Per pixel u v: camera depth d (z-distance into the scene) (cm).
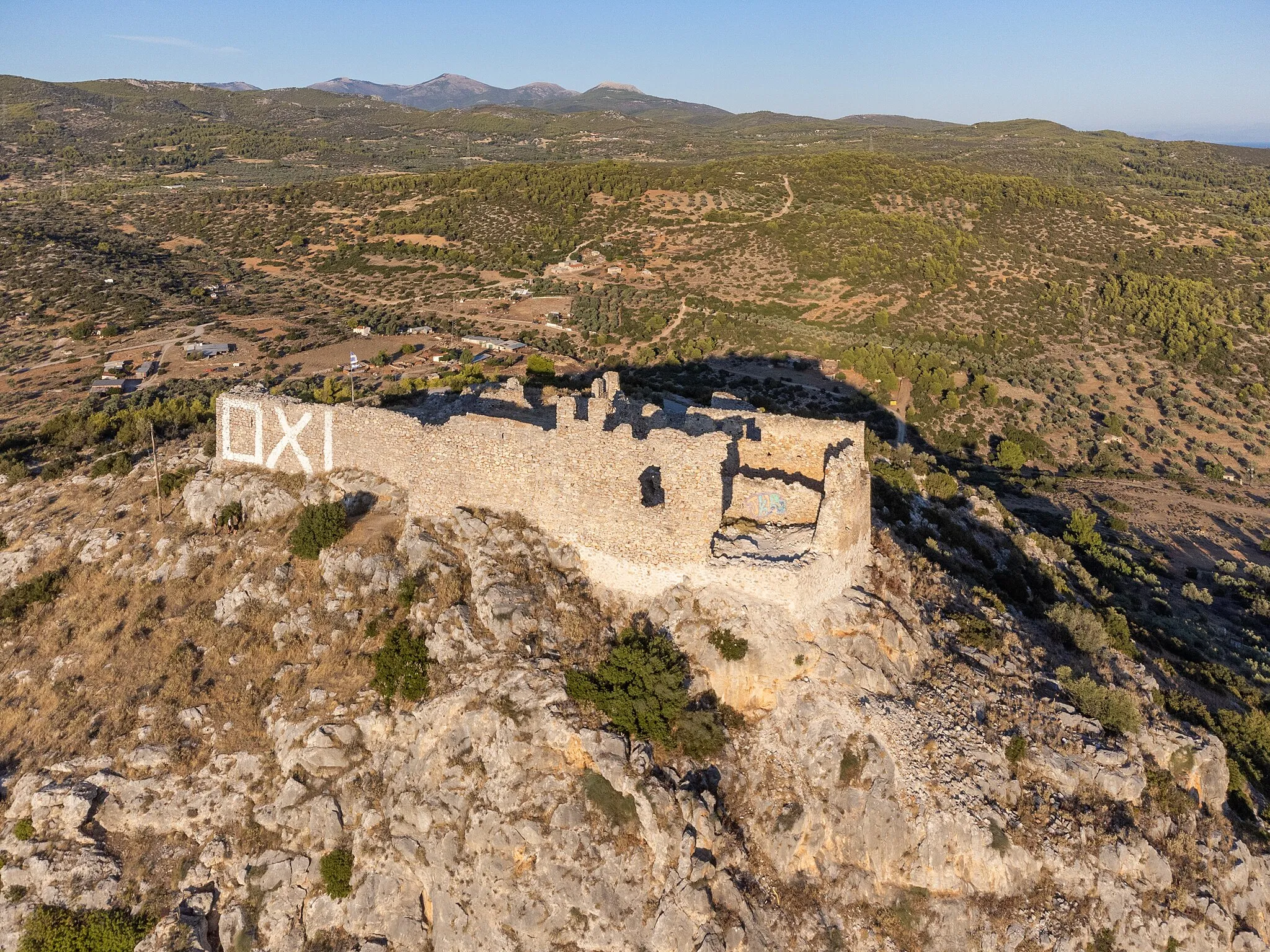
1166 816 2828
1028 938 2519
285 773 2728
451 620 2916
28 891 2597
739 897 2461
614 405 3750
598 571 3083
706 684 2825
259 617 3195
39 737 2925
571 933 2408
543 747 2602
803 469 3356
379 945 2517
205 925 2538
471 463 3278
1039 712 2959
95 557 3675
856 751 2683
